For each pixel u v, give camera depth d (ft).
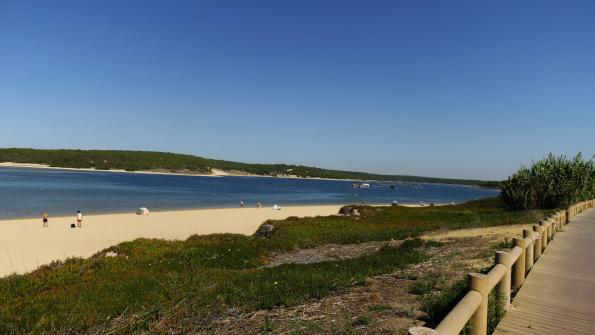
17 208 144.36
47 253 68.85
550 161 97.45
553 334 15.81
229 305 23.18
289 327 18.16
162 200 204.44
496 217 77.66
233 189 348.59
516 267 22.53
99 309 25.62
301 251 59.67
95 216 124.36
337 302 21.76
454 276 26.11
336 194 352.49
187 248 55.72
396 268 32.30
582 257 31.99
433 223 83.61
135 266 44.52
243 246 59.16
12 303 29.96
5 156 638.53
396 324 17.31
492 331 16.17
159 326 19.97
